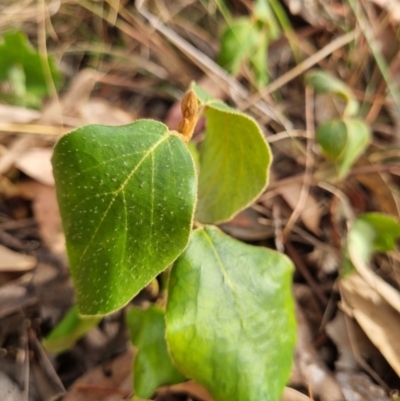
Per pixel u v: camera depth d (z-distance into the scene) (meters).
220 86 0.23
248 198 0.12
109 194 0.09
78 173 0.10
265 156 0.11
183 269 0.11
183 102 0.10
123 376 0.14
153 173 0.10
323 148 0.18
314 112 0.24
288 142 0.22
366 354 0.15
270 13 0.25
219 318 0.11
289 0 0.27
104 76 0.25
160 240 0.10
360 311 0.16
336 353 0.16
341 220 0.20
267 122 0.23
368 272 0.16
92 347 0.15
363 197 0.20
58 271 0.16
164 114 0.24
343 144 0.17
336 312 0.17
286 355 0.12
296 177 0.20
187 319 0.11
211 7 0.27
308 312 0.17
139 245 0.10
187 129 0.11
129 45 0.27
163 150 0.10
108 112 0.23
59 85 0.24
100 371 0.15
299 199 0.20
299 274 0.18
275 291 0.12
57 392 0.14
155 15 0.27
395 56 0.25
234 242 0.12
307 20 0.27
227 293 0.11
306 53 0.27
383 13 0.27
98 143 0.09
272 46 0.27
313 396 0.14
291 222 0.19
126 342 0.15
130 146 0.09
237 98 0.23
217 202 0.13
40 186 0.19
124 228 0.10
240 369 0.11
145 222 0.10
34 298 0.16
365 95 0.24
